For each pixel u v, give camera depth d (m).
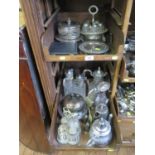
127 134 1.39
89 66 1.90
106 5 1.54
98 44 1.31
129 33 1.42
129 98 1.48
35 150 1.41
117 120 1.32
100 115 1.41
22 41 0.95
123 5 1.11
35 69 1.18
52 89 1.38
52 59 1.12
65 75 1.73
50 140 1.29
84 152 1.38
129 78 1.23
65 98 1.51
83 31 1.38
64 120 1.38
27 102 1.16
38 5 1.06
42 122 1.24
